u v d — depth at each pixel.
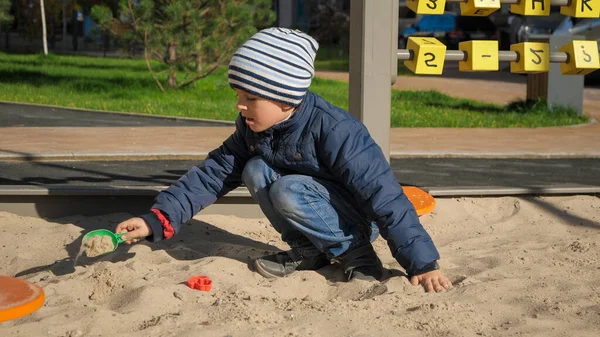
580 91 14.87
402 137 11.05
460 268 4.39
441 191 5.90
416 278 3.96
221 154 4.24
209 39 16.95
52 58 27.56
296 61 3.72
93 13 16.88
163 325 3.33
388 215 3.90
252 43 3.74
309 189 3.96
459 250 4.84
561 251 4.75
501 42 28.25
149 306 3.59
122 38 17.16
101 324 3.35
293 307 3.62
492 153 8.82
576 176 7.42
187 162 7.93
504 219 5.67
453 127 12.81
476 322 3.46
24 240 4.71
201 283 3.90
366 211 3.98
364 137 3.94
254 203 5.54
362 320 3.42
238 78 3.73
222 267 4.25
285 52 3.71
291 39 3.77
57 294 3.77
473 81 23.75
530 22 23.28
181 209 4.09
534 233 5.30
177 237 4.99
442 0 5.27
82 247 3.76
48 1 33.56
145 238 3.98
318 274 4.23
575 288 3.98
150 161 7.95
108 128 11.23
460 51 5.44
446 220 5.58
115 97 16.27
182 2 16.61
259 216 5.58
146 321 3.43
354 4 5.17
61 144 9.12
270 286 3.97
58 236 4.80
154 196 5.40
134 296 3.69
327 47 35.72
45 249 4.61
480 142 10.48
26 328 3.27
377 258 4.30
